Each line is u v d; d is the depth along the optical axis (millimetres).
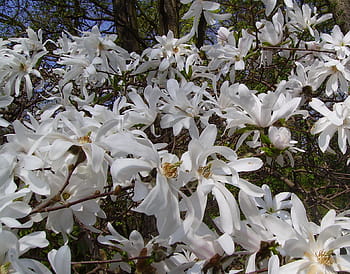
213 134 326
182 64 680
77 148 317
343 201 936
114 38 677
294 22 731
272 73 945
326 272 294
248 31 742
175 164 300
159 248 340
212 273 301
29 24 1493
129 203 651
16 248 246
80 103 553
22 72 573
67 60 614
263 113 402
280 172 840
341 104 493
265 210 421
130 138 294
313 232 314
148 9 1734
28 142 326
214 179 322
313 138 857
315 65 658
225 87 476
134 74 707
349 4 896
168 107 438
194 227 290
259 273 315
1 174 289
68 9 1521
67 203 304
